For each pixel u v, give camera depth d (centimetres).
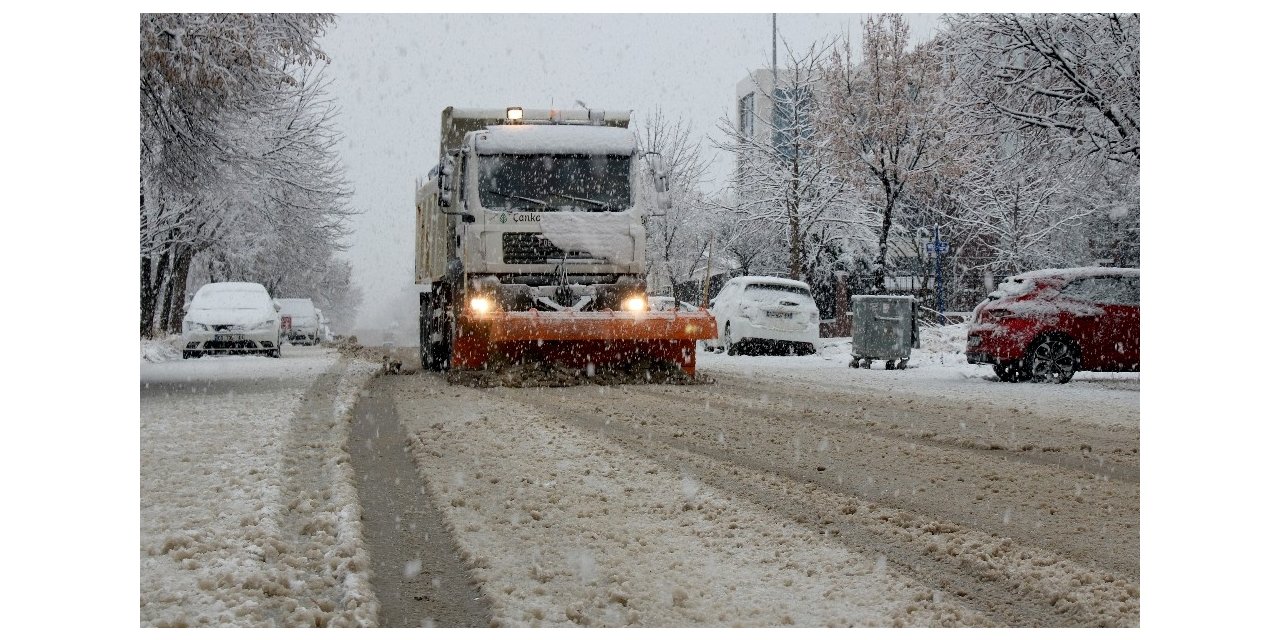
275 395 1448
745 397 1482
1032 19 2355
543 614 486
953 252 3991
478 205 1639
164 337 3331
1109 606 505
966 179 3550
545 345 1698
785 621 478
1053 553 596
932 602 509
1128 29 2305
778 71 4303
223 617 470
